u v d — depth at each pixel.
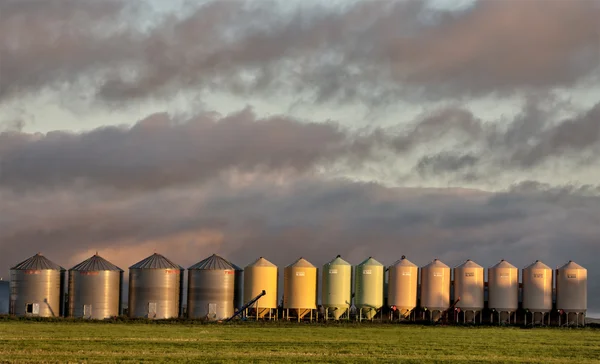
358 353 100.81
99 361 87.62
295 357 95.12
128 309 169.62
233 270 172.75
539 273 172.38
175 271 171.12
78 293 167.62
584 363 95.31
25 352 94.06
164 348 101.31
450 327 158.62
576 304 170.88
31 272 168.50
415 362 93.12
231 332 134.00
